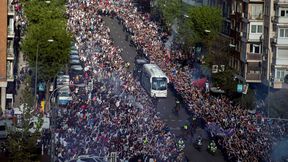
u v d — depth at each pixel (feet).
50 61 426.10
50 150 321.32
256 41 479.82
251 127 375.25
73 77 483.51
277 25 458.91
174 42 603.26
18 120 326.44
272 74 461.37
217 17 537.24
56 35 428.56
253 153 339.16
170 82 497.05
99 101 419.54
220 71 471.62
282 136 365.20
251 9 482.28
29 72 463.83
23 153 283.59
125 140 346.54
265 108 433.89
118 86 472.44
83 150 331.36
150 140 354.33
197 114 413.39
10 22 440.45
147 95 470.80
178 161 341.00
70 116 376.89
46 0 507.71
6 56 424.87
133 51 612.29
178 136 381.19
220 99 439.63
